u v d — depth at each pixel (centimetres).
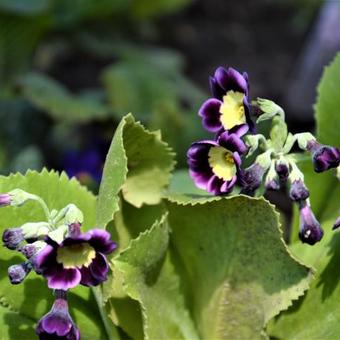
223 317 43
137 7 94
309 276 41
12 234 39
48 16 81
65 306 39
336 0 92
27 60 84
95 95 85
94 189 72
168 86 87
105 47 92
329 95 46
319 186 45
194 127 75
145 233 40
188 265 43
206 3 115
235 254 42
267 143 41
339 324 41
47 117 83
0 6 78
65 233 38
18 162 72
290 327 43
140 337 42
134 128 42
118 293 42
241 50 107
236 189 47
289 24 111
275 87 99
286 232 67
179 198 41
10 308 42
